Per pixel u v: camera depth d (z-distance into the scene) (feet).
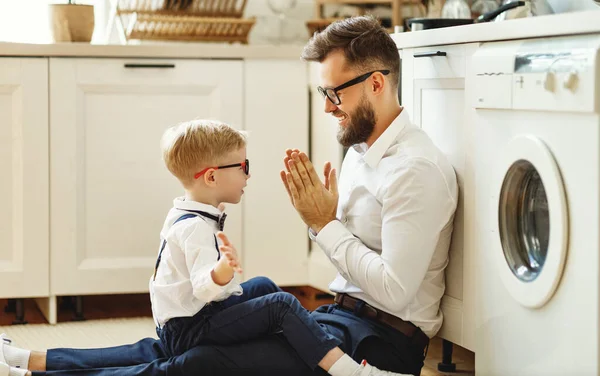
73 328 9.37
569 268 5.44
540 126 5.71
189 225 6.52
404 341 6.55
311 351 6.25
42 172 9.39
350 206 6.79
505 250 6.15
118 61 9.48
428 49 7.14
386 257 6.25
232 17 10.72
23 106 9.28
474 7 8.71
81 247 9.59
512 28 6.06
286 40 11.46
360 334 6.40
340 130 6.75
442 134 6.99
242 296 7.04
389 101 6.64
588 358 5.28
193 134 6.75
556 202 5.49
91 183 9.57
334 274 9.60
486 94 6.25
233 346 6.43
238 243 10.00
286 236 10.12
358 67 6.50
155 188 9.75
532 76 5.72
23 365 6.59
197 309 6.52
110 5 10.85
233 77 9.80
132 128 9.62
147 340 6.89
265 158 9.99
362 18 6.70
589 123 5.24
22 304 9.55
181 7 10.53
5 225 9.37
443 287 6.88
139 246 9.77
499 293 6.24
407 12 10.76
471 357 8.22
